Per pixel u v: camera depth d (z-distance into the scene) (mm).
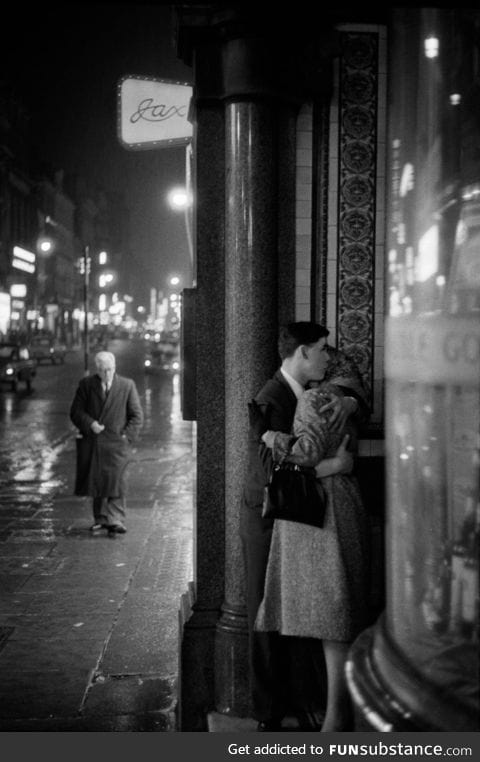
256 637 4363
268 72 4539
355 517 3889
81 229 106062
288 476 3816
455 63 2576
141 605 6980
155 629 6410
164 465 14719
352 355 4848
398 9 2695
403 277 2576
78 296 103625
